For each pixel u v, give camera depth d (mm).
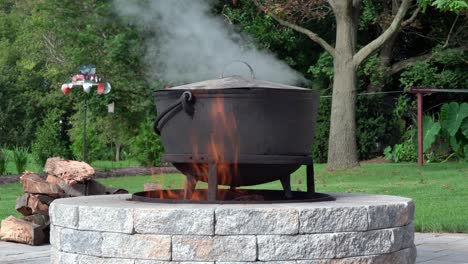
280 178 5945
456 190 13203
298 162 5746
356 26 19125
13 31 43531
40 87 41656
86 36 22969
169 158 5777
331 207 5164
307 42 24062
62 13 23312
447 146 21953
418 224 9359
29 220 8500
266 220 5027
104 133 28438
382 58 22766
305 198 6133
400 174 16844
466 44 22109
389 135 23312
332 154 18469
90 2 23047
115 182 16984
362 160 23062
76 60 23594
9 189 15672
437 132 21016
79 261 5367
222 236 5004
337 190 13500
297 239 5055
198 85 5758
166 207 5145
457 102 23625
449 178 15633
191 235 5016
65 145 22125
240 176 5754
